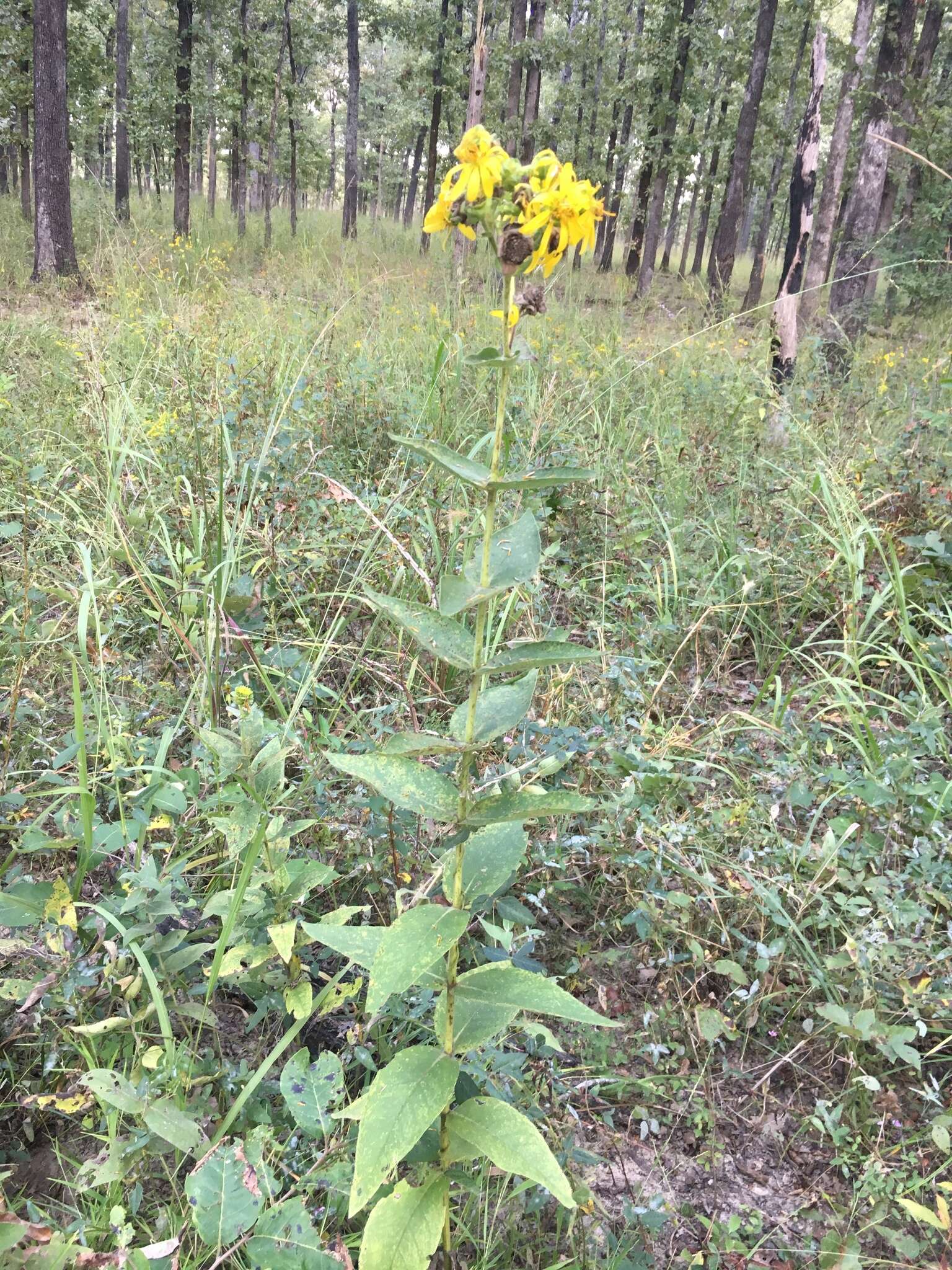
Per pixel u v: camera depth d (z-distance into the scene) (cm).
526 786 193
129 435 373
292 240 1786
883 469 432
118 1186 150
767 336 634
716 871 232
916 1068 192
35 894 183
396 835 225
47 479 370
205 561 310
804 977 212
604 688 294
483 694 140
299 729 253
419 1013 183
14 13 1889
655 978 217
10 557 329
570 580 373
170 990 176
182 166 1767
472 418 463
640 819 229
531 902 220
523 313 119
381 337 639
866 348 802
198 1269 135
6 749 235
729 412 533
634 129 2114
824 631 361
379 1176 117
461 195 119
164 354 492
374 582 331
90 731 252
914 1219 169
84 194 1300
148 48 2480
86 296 1016
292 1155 157
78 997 168
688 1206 171
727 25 2083
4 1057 177
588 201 114
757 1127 189
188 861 219
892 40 973
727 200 1656
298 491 374
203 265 855
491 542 130
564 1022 205
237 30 2050
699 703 316
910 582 356
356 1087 181
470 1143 130
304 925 145
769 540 392
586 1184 166
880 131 988
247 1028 189
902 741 270
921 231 1069
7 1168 162
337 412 475
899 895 215
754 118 1602
